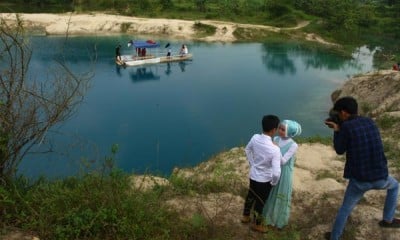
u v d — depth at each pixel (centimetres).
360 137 500
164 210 589
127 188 632
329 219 632
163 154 1769
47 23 5291
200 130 2119
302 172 826
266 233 580
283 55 4400
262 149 545
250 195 580
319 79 3372
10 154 569
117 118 2242
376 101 1944
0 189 531
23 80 565
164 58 3791
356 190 518
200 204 647
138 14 6269
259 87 3055
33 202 550
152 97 2711
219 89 2975
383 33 5928
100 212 518
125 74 3303
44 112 602
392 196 554
